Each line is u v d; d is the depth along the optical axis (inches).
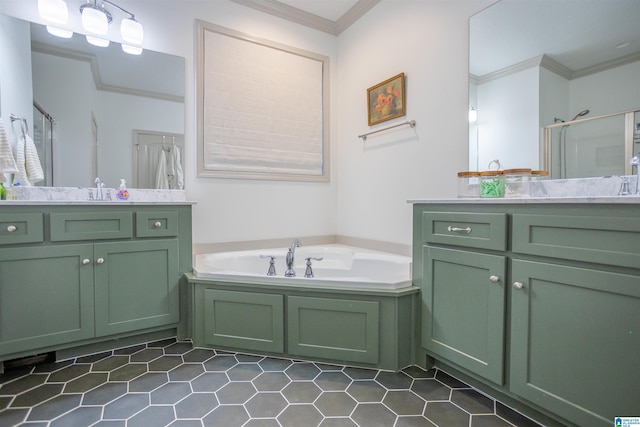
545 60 66.6
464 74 80.5
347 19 115.4
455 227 59.9
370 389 60.4
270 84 110.5
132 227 75.0
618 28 57.8
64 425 49.9
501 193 68.9
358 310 67.3
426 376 64.8
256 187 109.1
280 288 71.2
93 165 87.3
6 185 76.8
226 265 94.7
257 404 55.7
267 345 72.6
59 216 67.6
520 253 50.1
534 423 50.9
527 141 69.5
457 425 50.6
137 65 92.5
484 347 55.0
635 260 38.3
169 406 54.9
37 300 66.1
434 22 87.4
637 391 38.5
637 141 55.5
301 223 117.5
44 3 78.5
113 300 73.4
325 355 69.5
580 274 43.0
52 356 71.6
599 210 41.3
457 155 82.2
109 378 63.8
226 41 102.9
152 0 93.9
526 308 49.1
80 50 86.2
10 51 78.9
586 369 42.8
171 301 79.8
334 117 123.3
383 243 103.1
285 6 110.0
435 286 64.0
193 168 99.3
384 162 103.3
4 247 63.1
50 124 82.8
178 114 97.3
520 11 70.4
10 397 57.2
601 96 59.4
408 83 94.8
